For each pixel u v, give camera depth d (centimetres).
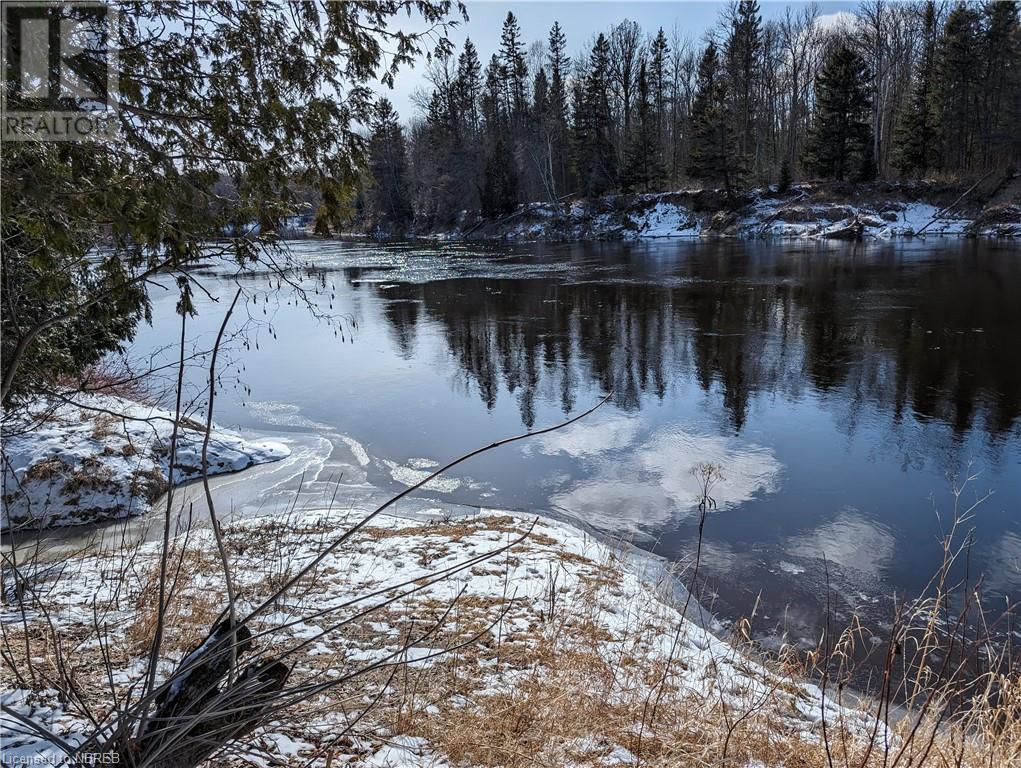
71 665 306
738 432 1084
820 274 2623
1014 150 4291
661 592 605
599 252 4091
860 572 657
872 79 4612
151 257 261
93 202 223
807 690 433
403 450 1072
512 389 1392
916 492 839
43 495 777
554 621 474
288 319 2233
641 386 1357
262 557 586
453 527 739
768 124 6100
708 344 1650
